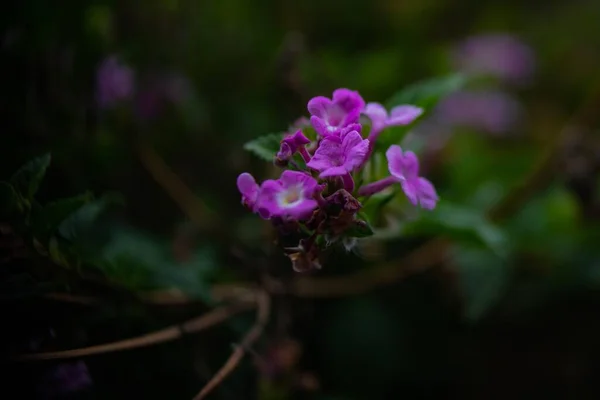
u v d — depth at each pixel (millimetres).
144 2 276
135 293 210
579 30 443
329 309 256
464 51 366
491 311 266
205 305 221
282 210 169
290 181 172
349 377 251
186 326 206
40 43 236
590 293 265
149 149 248
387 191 199
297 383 224
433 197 186
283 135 193
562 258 264
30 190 192
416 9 374
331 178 180
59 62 241
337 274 253
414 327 261
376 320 257
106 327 205
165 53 279
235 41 308
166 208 256
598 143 268
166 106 268
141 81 266
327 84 297
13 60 231
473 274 252
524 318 268
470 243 229
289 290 234
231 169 268
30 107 232
